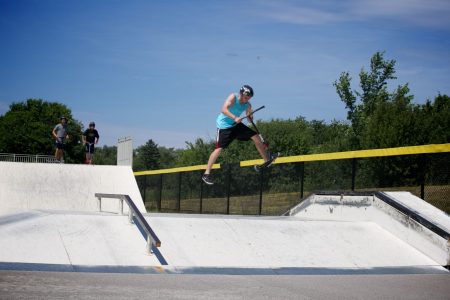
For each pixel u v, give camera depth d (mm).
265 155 10258
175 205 21750
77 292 5207
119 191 17828
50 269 6277
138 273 6438
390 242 8445
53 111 77375
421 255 8039
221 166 18141
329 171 13609
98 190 17656
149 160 73188
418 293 5980
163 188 23172
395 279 6801
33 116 75562
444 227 7836
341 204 10031
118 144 23859
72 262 6617
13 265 6285
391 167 11938
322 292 5848
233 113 10000
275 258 7527
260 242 7957
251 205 16250
